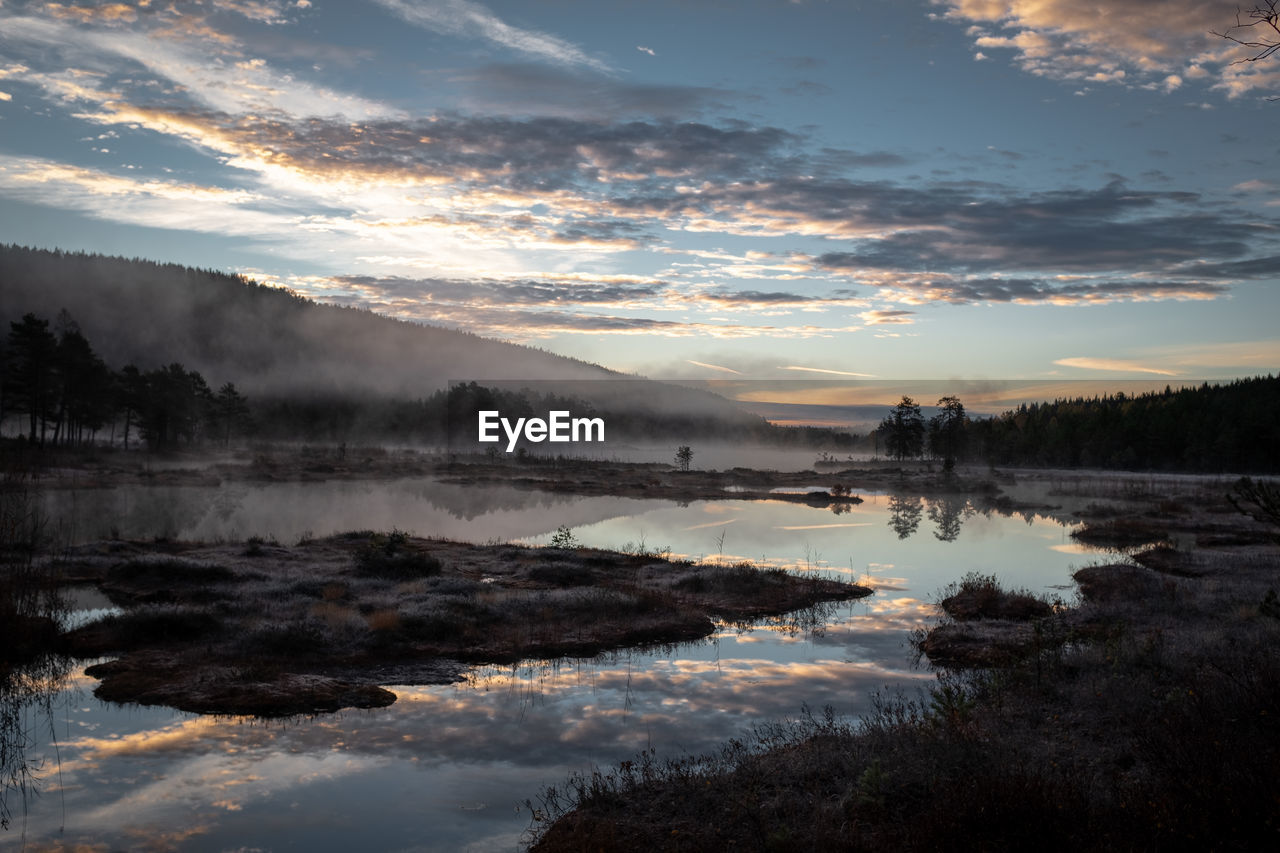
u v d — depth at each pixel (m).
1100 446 105.62
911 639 16.39
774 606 19.41
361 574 21.86
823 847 6.41
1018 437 116.62
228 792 8.82
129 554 23.20
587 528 37.59
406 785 9.04
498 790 8.89
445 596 18.59
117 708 11.62
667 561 25.70
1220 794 5.95
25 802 8.52
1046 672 11.71
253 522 36.47
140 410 81.25
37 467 27.23
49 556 21.66
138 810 8.34
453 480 69.69
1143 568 23.14
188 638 14.97
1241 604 16.69
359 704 11.98
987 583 20.27
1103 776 7.40
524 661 14.71
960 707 9.65
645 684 13.22
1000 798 6.25
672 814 7.75
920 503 53.50
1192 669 10.55
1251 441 93.88
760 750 9.86
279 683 12.49
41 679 12.91
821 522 40.69
